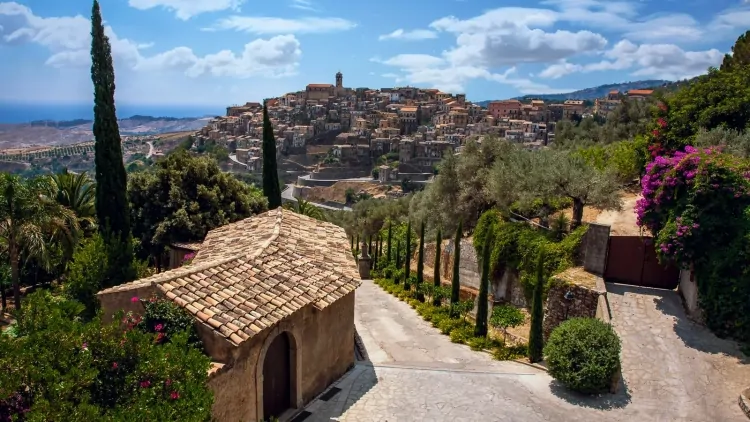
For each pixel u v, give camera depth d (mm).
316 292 14805
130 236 22969
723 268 16438
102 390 8719
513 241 24938
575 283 19484
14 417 7305
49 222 22312
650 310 18516
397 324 23297
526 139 150250
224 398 11562
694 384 14633
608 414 13789
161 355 8961
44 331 8430
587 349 14891
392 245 43500
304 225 21891
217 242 19969
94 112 21938
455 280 23438
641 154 30766
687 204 17109
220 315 12039
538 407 14336
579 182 23234
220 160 169125
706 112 26359
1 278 23875
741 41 34844
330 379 16078
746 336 16109
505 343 19859
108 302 12578
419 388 15711
